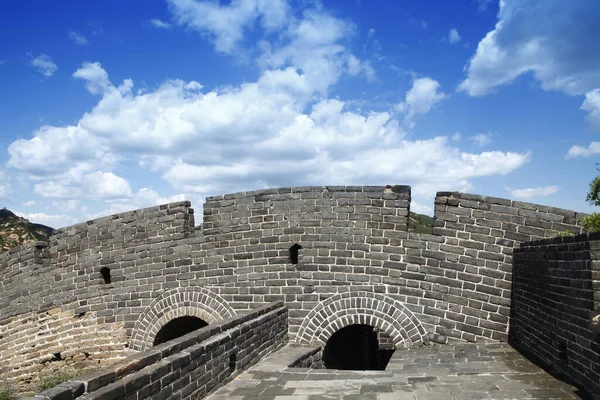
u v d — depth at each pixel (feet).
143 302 51.49
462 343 42.24
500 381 29.04
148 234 51.90
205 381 29.09
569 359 28.04
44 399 18.02
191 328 55.88
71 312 53.88
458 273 42.91
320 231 46.78
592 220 37.65
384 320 44.37
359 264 45.62
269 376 33.73
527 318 37.04
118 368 22.13
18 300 56.75
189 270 50.26
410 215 48.08
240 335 34.71
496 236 42.09
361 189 46.24
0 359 55.88
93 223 54.08
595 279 23.73
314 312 46.11
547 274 31.53
